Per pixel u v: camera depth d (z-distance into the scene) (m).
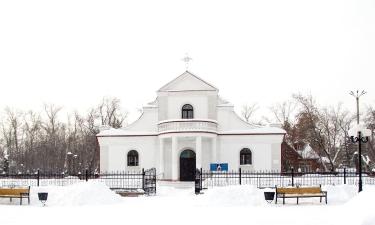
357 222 13.52
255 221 16.94
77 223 16.69
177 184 44.59
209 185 36.59
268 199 24.52
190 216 18.81
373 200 14.09
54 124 90.88
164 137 46.88
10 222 17.05
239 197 24.19
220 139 48.25
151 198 29.23
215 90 48.91
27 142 89.12
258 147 47.88
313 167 75.06
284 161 72.94
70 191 25.58
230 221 17.08
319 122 69.75
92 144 84.19
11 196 25.09
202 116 48.69
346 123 74.00
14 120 89.81
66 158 85.06
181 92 49.12
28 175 37.72
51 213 20.20
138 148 49.03
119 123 88.81
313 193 24.64
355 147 73.44
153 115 49.75
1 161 76.38
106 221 17.25
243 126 48.62
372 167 66.19
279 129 48.00
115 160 49.06
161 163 47.34
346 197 26.14
